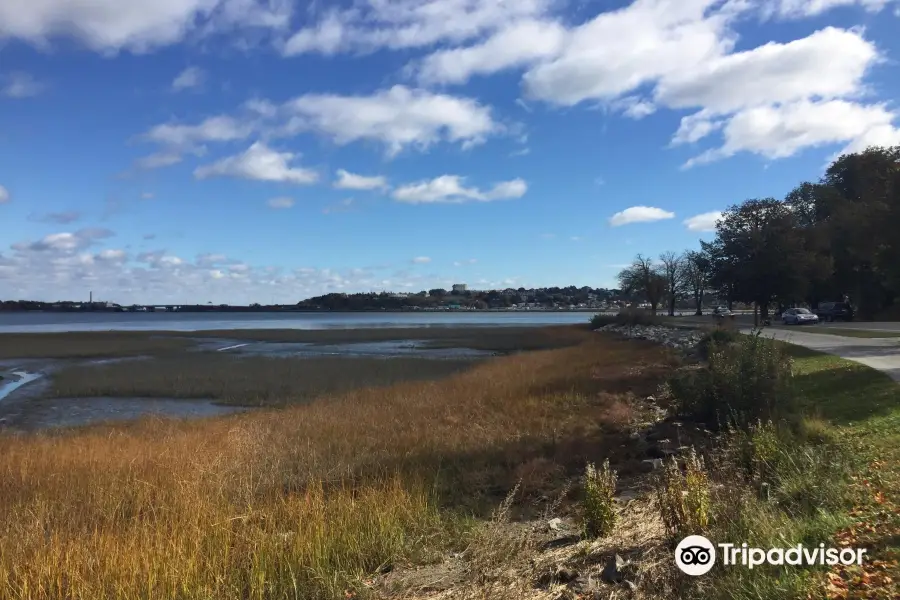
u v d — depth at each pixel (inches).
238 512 332.2
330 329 3828.7
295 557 264.1
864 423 412.8
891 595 157.9
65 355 1942.7
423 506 341.7
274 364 1562.5
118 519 340.2
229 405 1003.3
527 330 3319.4
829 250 2481.5
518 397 759.7
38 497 376.2
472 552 272.8
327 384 1182.9
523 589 225.6
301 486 396.5
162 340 2706.7
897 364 687.1
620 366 1101.7
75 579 240.7
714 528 220.1
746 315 3462.1
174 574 243.0
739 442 343.0
